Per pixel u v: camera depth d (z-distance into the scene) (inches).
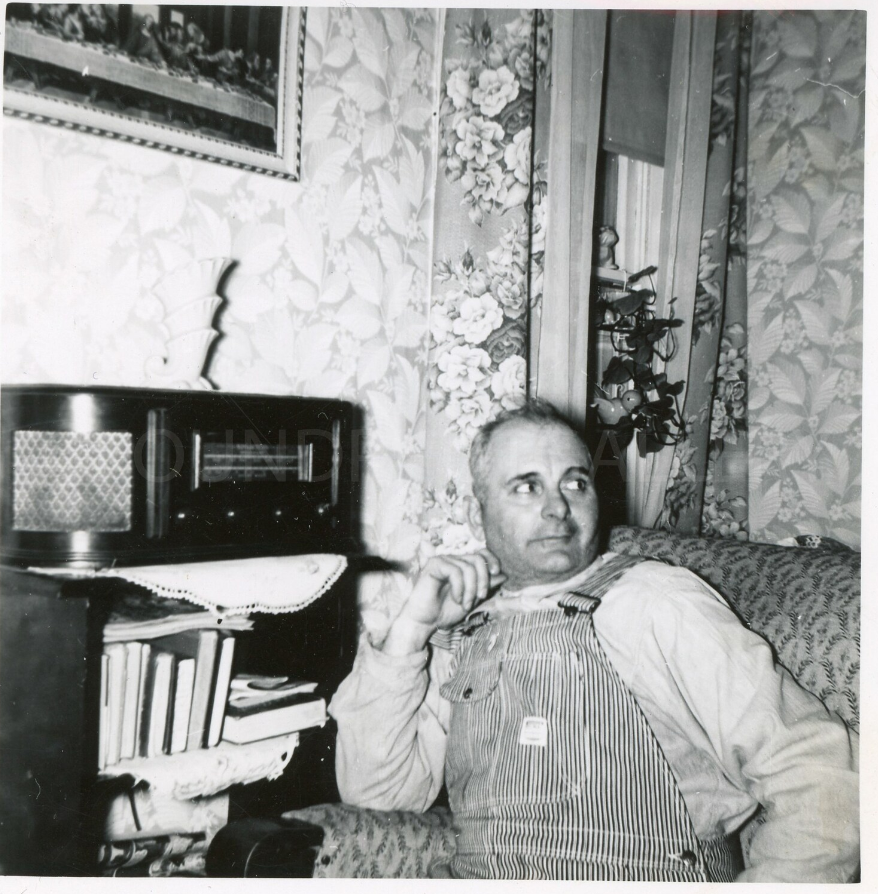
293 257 48.9
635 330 61.4
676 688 35.9
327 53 49.9
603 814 35.0
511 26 51.8
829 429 67.8
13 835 35.0
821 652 35.1
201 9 44.6
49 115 40.1
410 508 54.6
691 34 64.6
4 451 32.4
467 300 51.2
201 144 44.8
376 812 39.3
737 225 70.9
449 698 41.2
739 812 34.7
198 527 34.5
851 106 66.0
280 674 46.3
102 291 42.0
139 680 36.1
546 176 55.3
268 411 36.9
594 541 41.1
